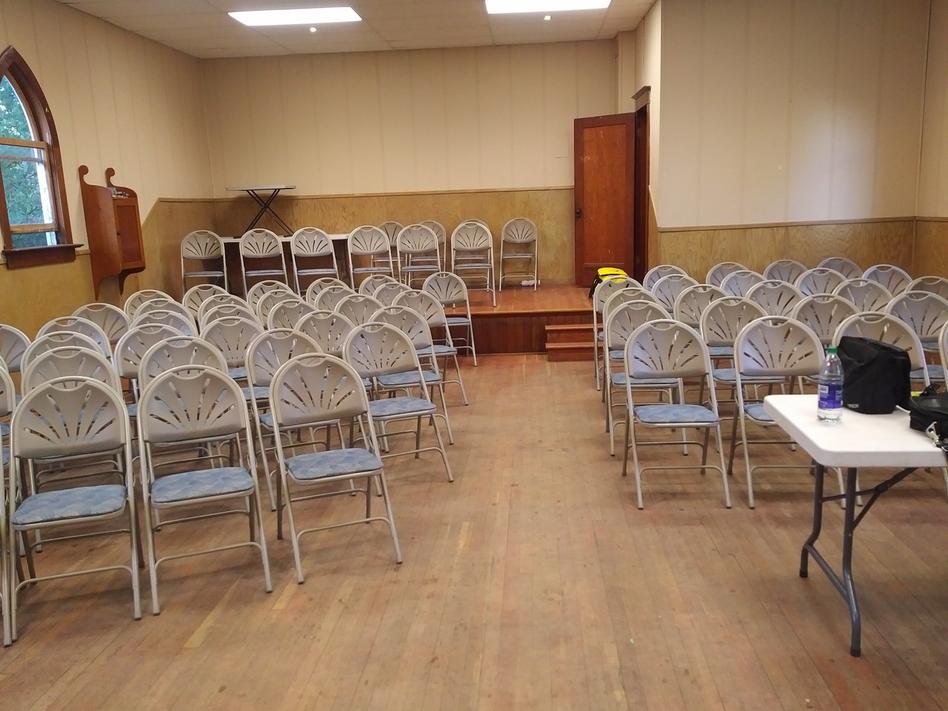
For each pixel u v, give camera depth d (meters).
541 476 4.25
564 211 10.01
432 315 5.70
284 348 4.09
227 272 9.63
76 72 7.46
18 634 2.83
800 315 4.50
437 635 2.72
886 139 7.86
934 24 7.53
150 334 4.43
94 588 3.17
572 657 2.55
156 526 3.49
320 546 3.47
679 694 2.35
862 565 3.10
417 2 7.56
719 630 2.68
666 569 3.14
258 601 3.01
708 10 7.68
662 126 7.89
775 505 3.74
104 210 7.57
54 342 4.45
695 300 5.16
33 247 6.72
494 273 10.09
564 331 7.55
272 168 10.21
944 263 7.47
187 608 2.97
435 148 10.02
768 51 7.73
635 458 3.82
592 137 9.34
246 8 7.53
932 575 3.00
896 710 2.24
